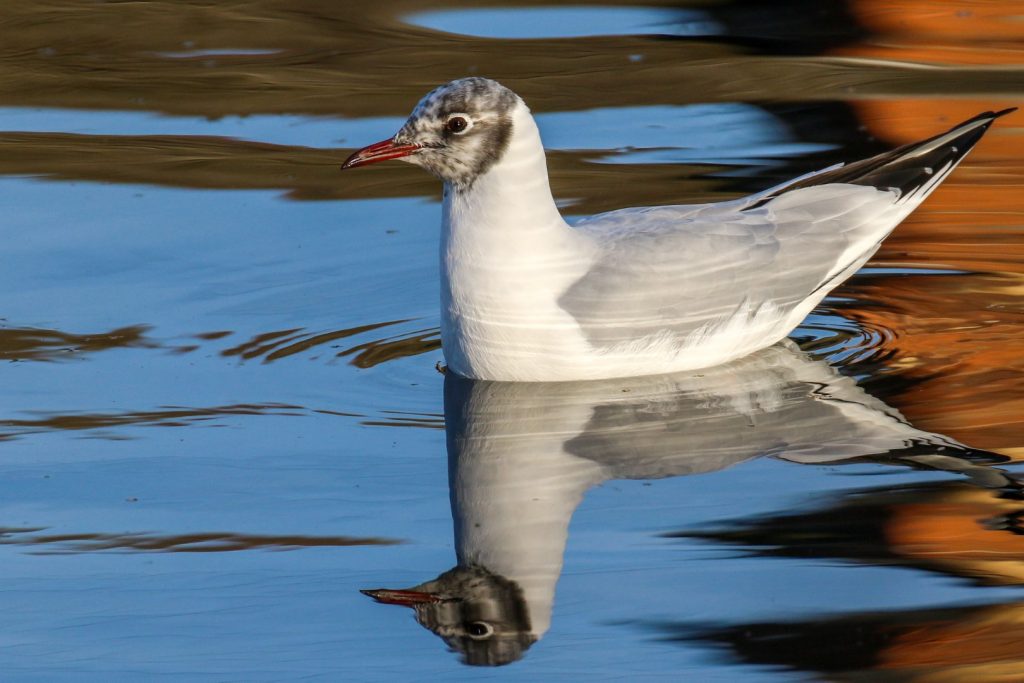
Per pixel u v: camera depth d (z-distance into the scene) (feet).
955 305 43.91
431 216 51.21
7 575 29.48
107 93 61.16
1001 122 56.70
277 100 60.23
